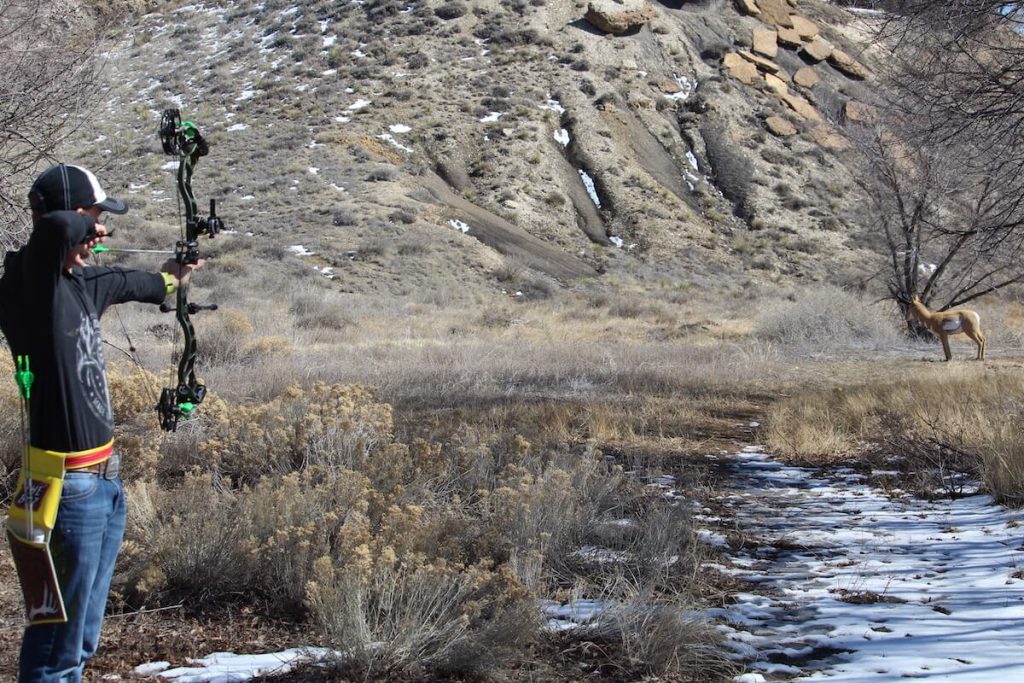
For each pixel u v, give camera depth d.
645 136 60.19
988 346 24.64
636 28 67.31
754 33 69.56
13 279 3.25
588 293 41.09
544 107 59.91
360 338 25.34
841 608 5.18
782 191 56.94
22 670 3.23
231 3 71.38
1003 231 10.09
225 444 7.87
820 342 24.20
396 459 7.30
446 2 68.94
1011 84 9.29
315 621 4.73
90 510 3.26
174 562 5.29
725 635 4.71
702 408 14.05
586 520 6.55
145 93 59.38
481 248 44.25
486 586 4.86
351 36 65.12
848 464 9.74
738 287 46.31
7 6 9.91
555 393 15.20
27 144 10.18
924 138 9.97
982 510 7.46
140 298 3.51
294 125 55.31
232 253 39.16
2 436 7.17
